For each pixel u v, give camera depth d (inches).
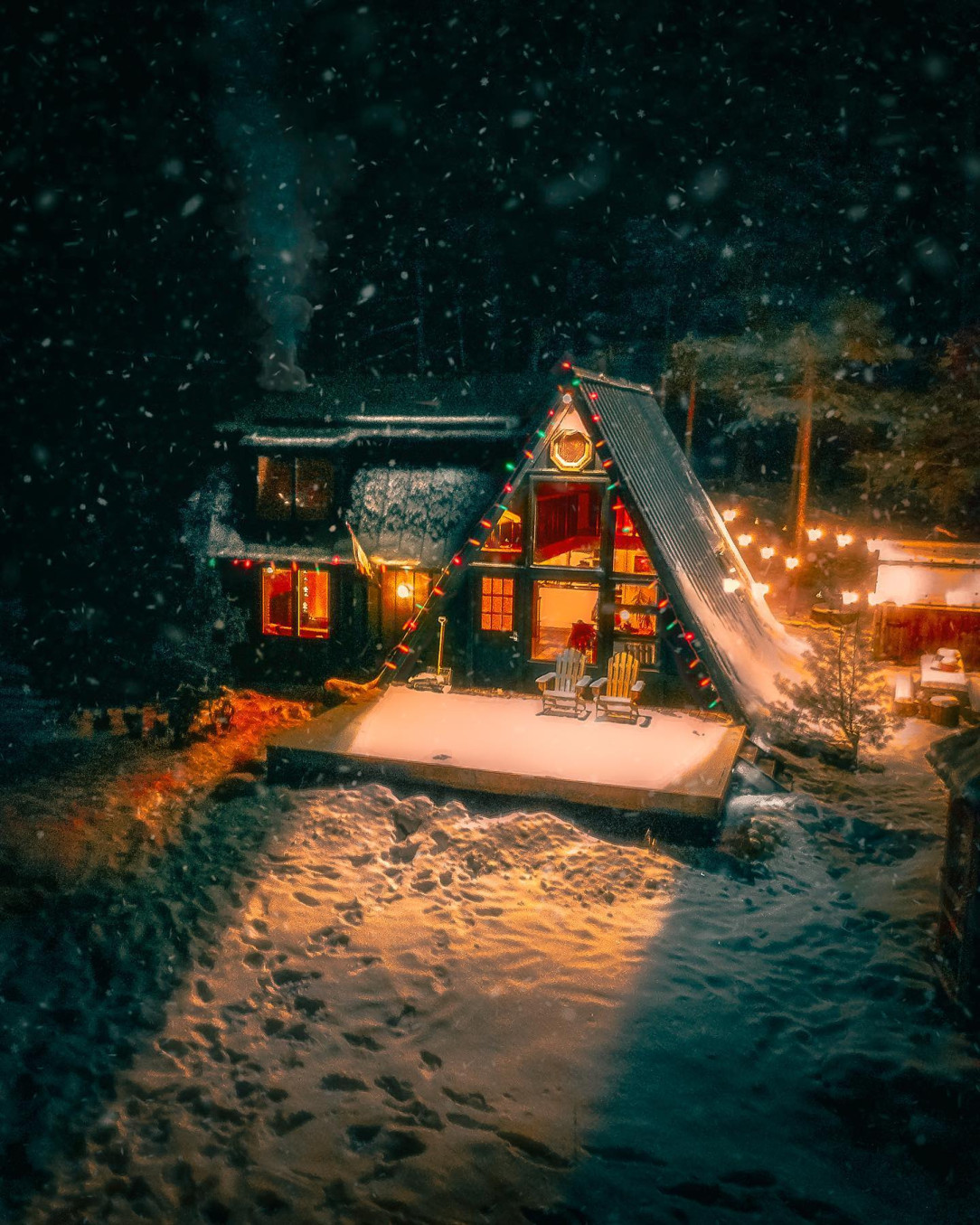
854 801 543.8
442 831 484.7
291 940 391.2
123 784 557.6
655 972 370.6
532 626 683.4
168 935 396.2
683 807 482.6
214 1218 259.6
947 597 835.4
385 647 761.0
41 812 514.6
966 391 1295.5
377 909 417.1
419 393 819.4
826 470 1571.1
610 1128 288.8
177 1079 312.5
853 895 440.5
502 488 655.1
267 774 565.0
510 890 438.0
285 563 758.5
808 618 1059.9
